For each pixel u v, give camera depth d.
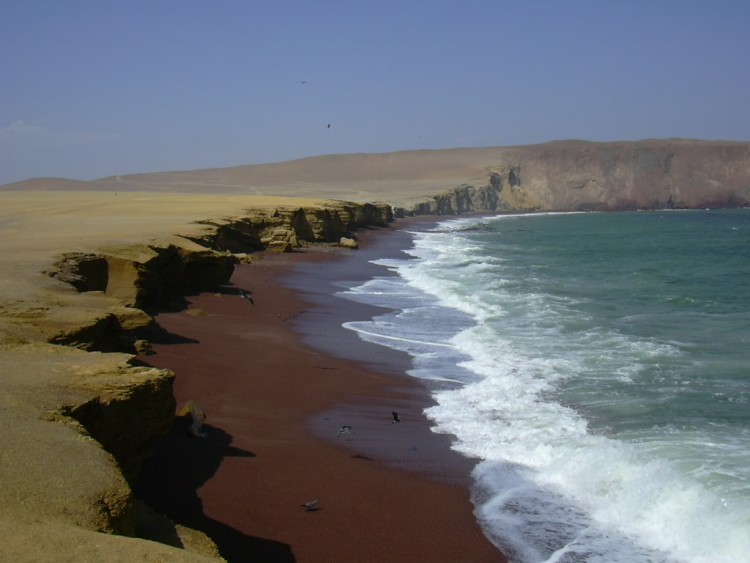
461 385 17.89
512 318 26.45
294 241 52.56
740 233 86.94
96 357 10.91
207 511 10.57
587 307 29.12
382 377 18.55
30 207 60.50
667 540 10.21
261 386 17.02
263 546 9.85
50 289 17.16
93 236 30.09
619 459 12.49
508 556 9.91
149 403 9.79
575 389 17.19
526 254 57.84
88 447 7.91
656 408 15.66
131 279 22.19
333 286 35.09
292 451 13.23
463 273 42.03
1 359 10.58
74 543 6.07
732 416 15.06
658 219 132.88
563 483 12.17
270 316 25.86
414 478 12.36
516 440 14.05
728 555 9.59
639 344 21.66
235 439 13.53
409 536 10.40
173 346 19.52
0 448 7.59
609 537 10.38
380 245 64.81
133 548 6.14
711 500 10.75
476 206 179.50
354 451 13.48
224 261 29.06
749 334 23.36
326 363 19.67
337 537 10.23
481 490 11.95
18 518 6.38
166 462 11.90
